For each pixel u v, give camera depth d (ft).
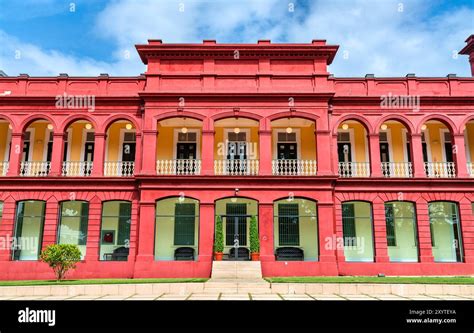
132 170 67.51
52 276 56.13
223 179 57.82
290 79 62.08
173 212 67.82
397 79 63.67
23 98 62.03
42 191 59.41
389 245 66.64
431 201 59.26
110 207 68.08
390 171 63.52
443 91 63.62
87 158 67.62
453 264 56.80
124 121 65.41
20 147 61.36
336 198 59.06
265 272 54.90
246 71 62.69
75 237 66.74
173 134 68.54
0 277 55.98
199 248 56.08
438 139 68.33
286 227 67.05
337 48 62.13
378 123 61.87
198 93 60.44
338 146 68.23
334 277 51.78
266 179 57.77
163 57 63.05
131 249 57.26
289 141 68.69
